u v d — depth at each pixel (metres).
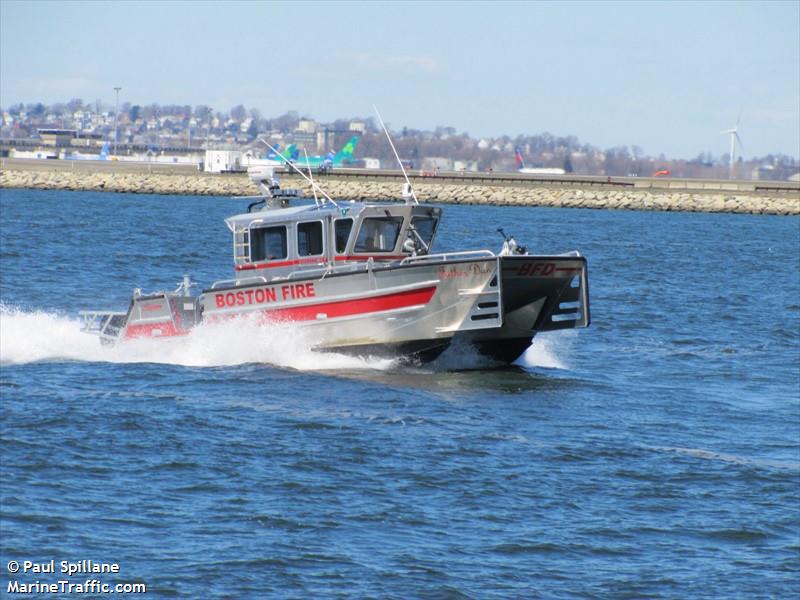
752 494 50.75
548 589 40.41
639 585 40.97
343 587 39.91
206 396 64.81
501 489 50.00
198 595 39.06
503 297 68.50
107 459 52.16
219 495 48.06
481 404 65.12
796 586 41.22
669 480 52.25
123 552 42.22
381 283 69.81
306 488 49.06
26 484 48.50
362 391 66.56
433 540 44.19
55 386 67.06
